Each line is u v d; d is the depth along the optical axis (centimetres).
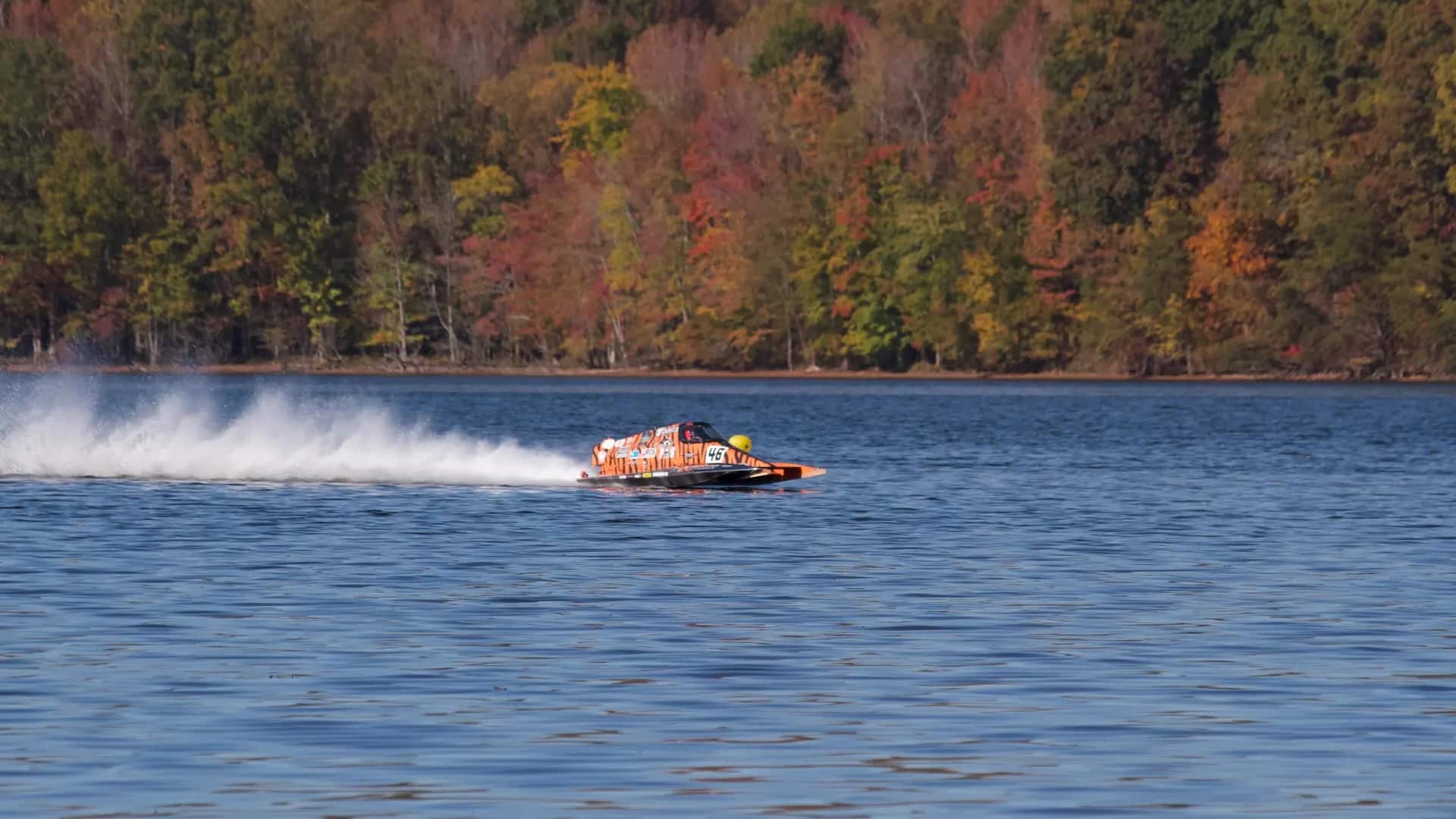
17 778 5500
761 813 5184
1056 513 13825
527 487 15525
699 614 8494
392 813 5156
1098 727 6188
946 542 11662
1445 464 19838
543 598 9012
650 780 5506
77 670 7050
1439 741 5994
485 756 5772
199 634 7881
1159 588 9488
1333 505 14675
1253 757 5797
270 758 5734
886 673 7081
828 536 11950
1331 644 7762
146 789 5388
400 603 8806
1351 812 5191
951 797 5344
